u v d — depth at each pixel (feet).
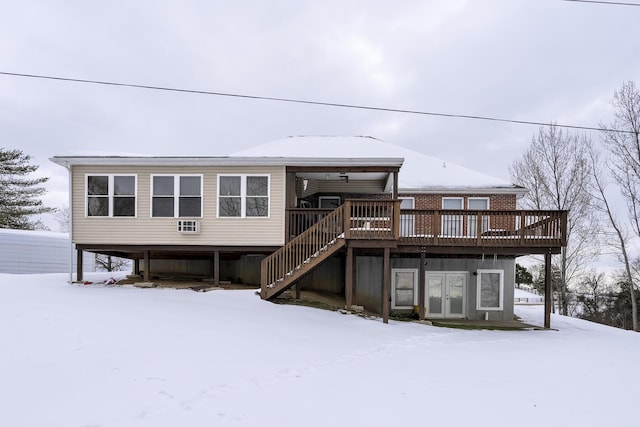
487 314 50.47
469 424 14.58
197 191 43.91
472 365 24.11
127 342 22.03
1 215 107.14
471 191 61.87
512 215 41.96
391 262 51.21
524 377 21.58
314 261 38.50
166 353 20.80
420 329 37.40
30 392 14.99
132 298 35.14
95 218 43.60
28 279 47.85
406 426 14.12
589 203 90.02
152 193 43.73
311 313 35.94
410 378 20.31
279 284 38.68
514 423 14.87
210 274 54.70
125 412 13.88
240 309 33.96
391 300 50.78
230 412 14.51
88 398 14.79
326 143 72.49
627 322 103.35
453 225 48.57
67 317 26.30
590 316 111.34
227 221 43.68
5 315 25.57
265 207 43.83
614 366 25.13
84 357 19.11
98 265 98.37
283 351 23.56
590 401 17.79
